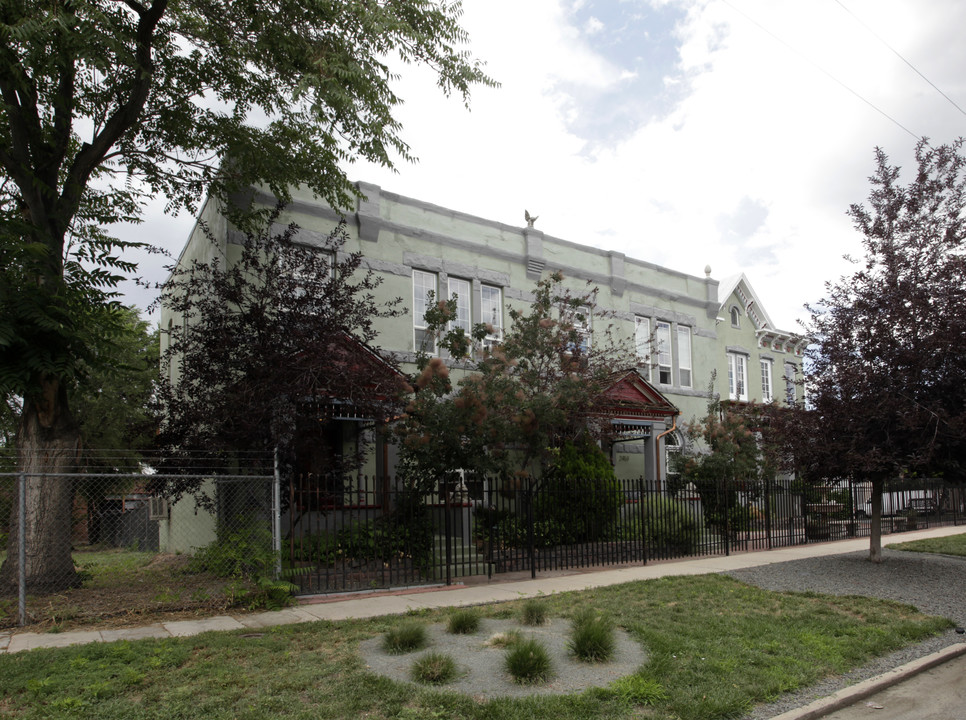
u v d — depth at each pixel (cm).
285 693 553
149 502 1584
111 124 1144
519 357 1470
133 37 1122
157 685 571
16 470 1014
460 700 537
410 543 1164
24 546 827
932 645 767
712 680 600
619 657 667
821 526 1802
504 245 1888
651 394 1917
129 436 1123
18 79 966
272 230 1471
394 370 1222
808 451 1280
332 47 1195
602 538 1568
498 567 1259
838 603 956
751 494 1669
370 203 1612
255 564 952
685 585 1077
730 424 2033
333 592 1006
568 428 1516
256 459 1027
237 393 1032
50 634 770
